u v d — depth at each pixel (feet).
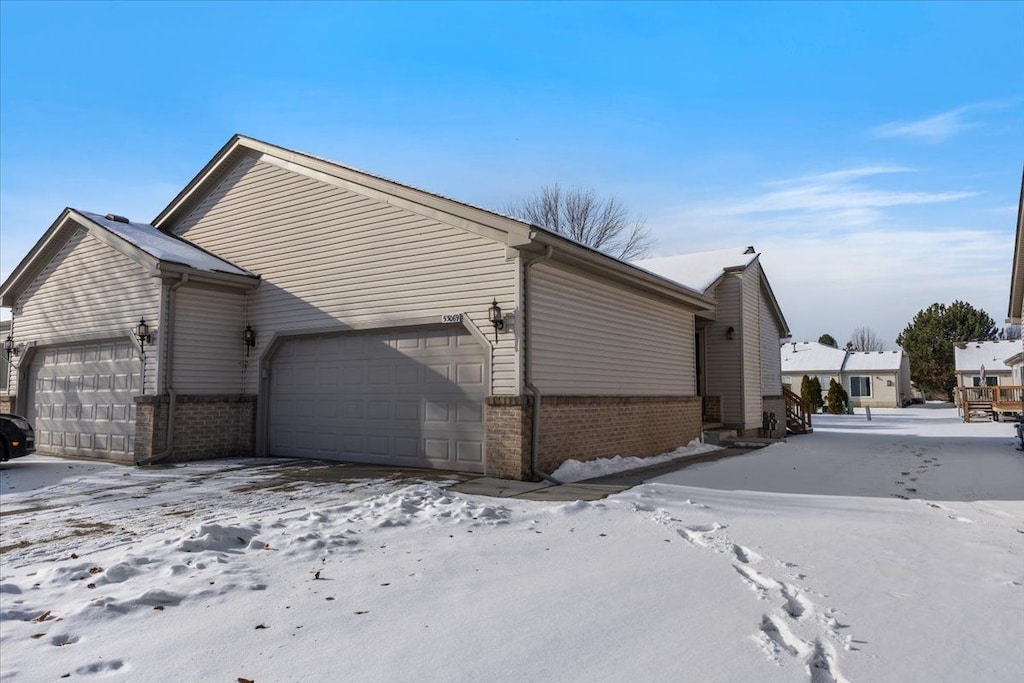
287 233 43.80
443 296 36.24
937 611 14.69
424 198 36.70
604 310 41.09
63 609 15.23
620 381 42.52
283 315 43.68
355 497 28.27
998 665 11.94
